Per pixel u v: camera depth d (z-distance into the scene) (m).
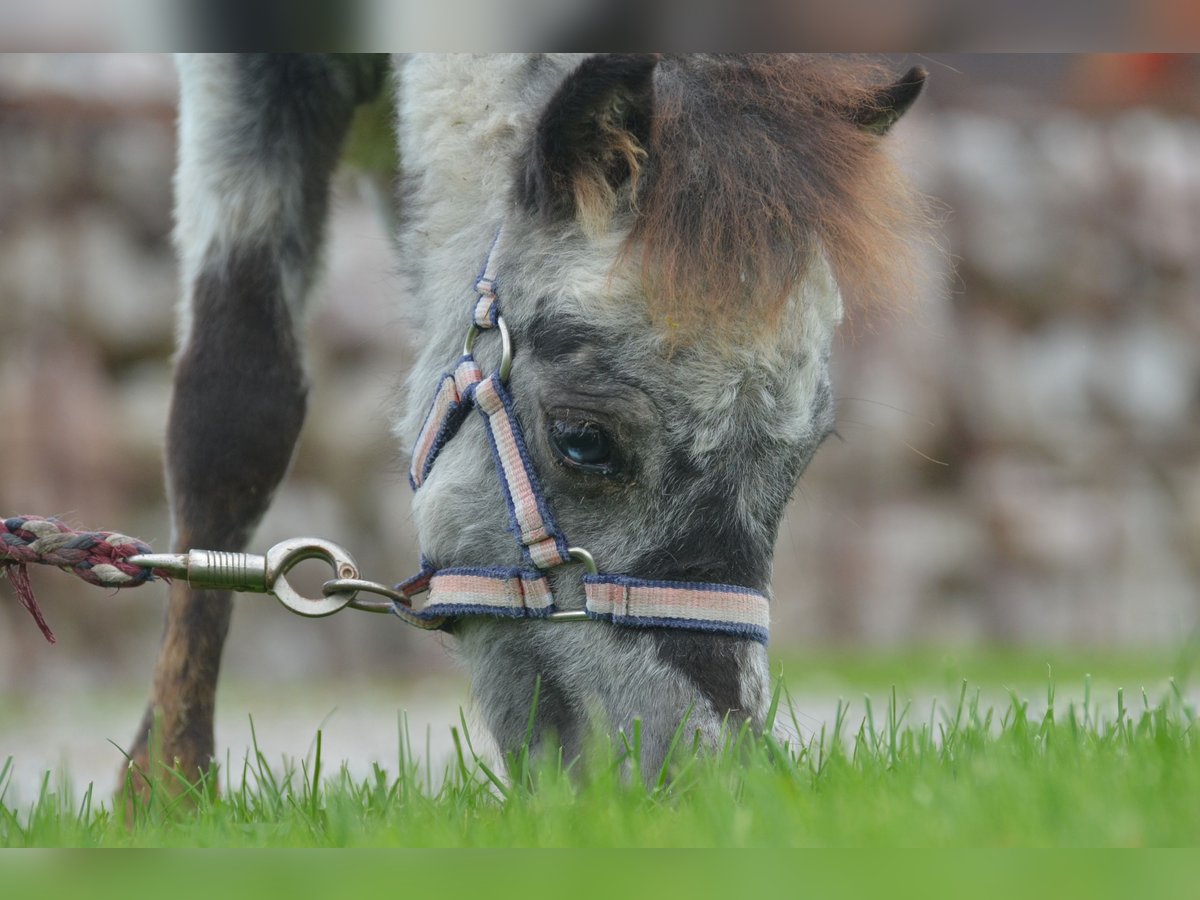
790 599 21.59
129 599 19.58
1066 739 6.00
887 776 5.58
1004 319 22.88
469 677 6.49
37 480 19.39
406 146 7.46
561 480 5.98
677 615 5.76
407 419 6.91
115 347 20.47
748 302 5.76
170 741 7.72
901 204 6.47
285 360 8.08
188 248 8.26
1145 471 23.02
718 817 4.61
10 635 18.98
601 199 6.01
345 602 6.30
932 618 22.00
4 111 20.48
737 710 5.70
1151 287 23.48
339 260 20.59
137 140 20.95
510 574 6.04
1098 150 23.64
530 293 6.20
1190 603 22.67
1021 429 22.59
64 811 6.55
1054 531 22.42
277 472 8.03
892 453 22.08
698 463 5.80
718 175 5.92
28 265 20.19
